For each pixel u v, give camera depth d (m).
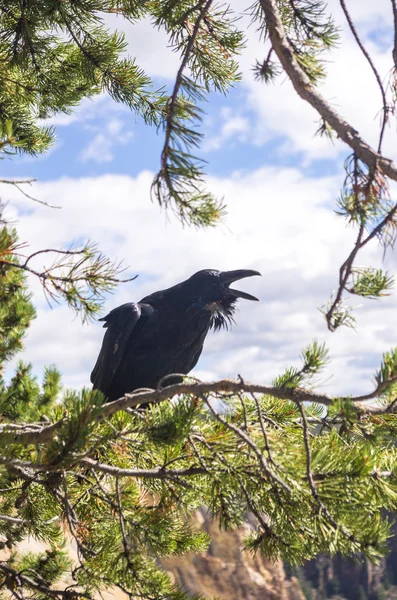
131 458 4.64
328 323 3.00
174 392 3.47
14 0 6.96
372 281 2.94
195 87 3.44
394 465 3.71
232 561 22.42
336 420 4.31
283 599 22.16
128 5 6.89
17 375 6.65
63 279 3.58
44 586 4.96
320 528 3.40
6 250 3.21
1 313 6.89
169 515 4.61
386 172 2.77
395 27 3.24
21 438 3.74
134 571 4.13
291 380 3.22
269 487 3.71
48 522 5.84
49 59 7.58
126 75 7.39
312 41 3.71
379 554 3.15
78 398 3.49
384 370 3.09
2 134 3.31
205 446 3.98
